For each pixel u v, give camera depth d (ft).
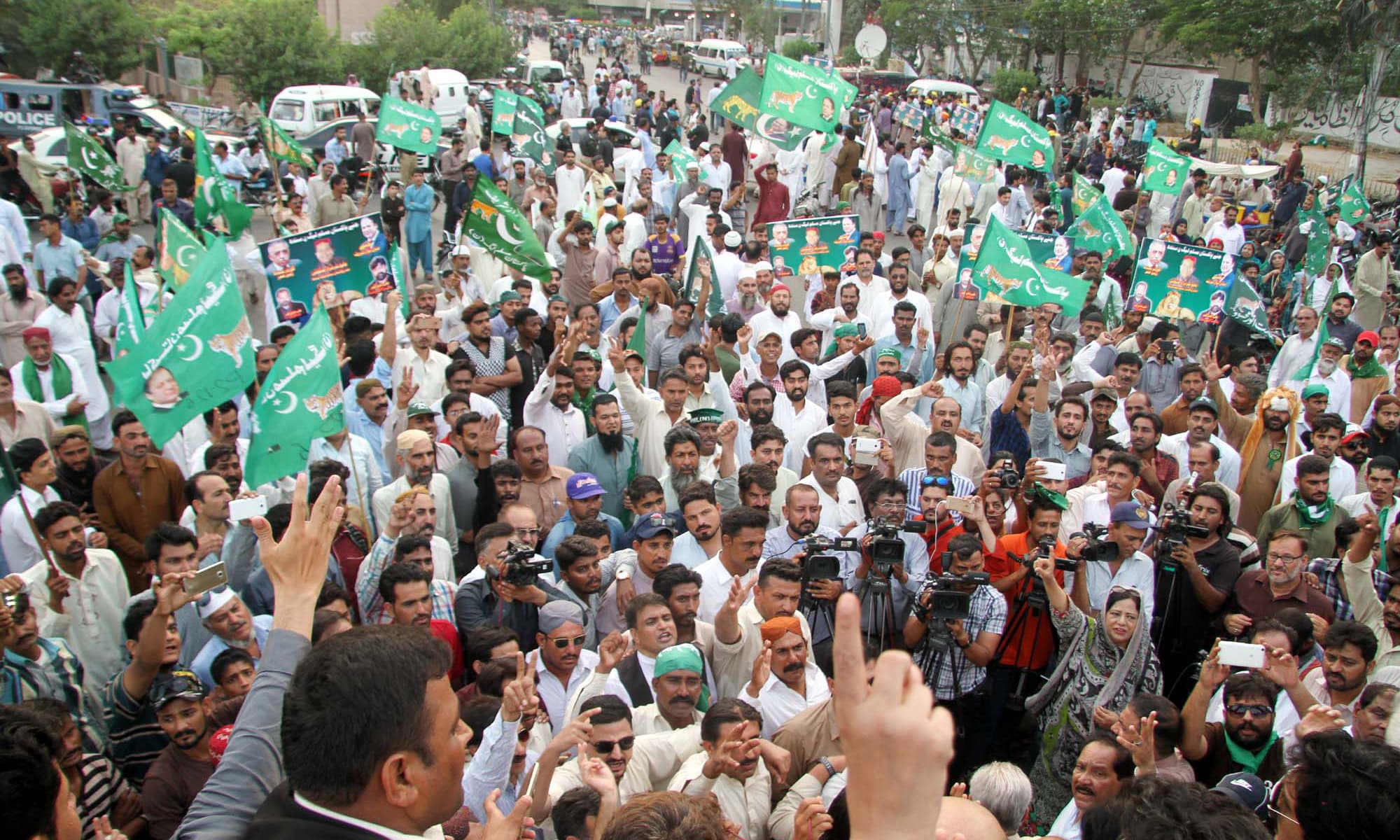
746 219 67.26
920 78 151.74
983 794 13.87
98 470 28.32
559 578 21.83
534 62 144.77
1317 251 50.55
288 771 5.86
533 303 38.09
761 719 15.62
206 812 6.40
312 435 21.25
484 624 18.93
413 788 5.89
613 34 259.60
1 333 35.29
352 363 29.37
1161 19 125.18
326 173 55.01
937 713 4.04
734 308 40.16
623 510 26.21
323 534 7.47
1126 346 36.99
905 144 78.43
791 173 69.26
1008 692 20.85
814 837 12.30
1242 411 30.04
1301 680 16.66
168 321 20.81
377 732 5.74
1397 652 18.25
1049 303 33.32
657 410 27.61
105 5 107.55
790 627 17.29
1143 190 56.85
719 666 18.51
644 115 97.55
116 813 15.19
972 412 30.83
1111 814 9.68
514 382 31.17
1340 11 101.24
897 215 70.03
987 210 65.62
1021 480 23.12
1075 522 23.45
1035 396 27.86
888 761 3.92
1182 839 8.18
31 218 58.75
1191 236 64.90
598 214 52.90
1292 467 26.12
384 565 19.99
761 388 28.09
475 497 25.25
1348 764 8.66
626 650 16.30
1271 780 16.24
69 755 13.65
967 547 19.52
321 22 114.32
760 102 51.44
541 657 17.35
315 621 17.31
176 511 24.17
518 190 59.31
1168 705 15.67
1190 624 21.39
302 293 33.86
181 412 20.98
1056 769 18.28
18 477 19.42
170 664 16.48
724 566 20.56
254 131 75.92
